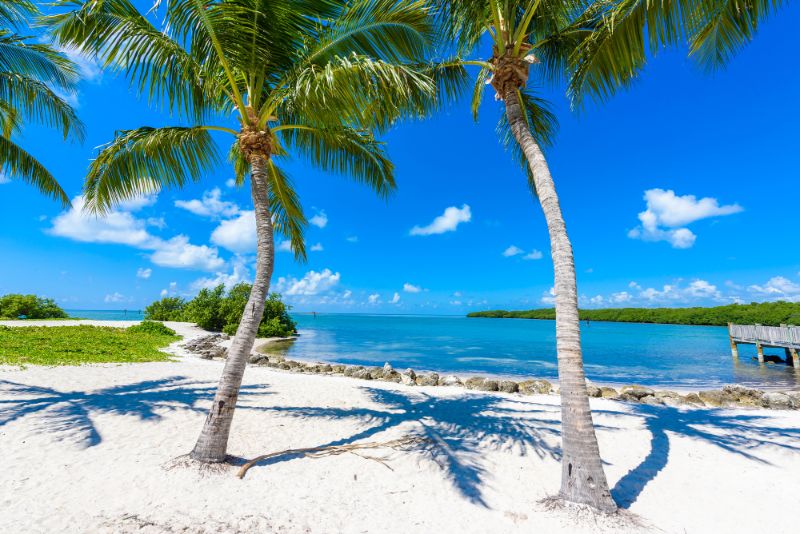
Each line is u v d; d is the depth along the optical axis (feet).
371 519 12.48
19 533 10.37
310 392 30.76
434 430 21.88
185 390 28.71
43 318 119.44
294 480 14.88
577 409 13.56
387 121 18.10
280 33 16.87
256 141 17.04
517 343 110.83
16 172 35.29
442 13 17.60
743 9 15.49
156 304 126.82
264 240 16.85
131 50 16.03
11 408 21.09
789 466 18.07
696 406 31.96
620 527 12.11
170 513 11.85
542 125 25.04
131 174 18.89
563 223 14.75
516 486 15.30
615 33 16.30
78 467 14.76
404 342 112.88
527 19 16.38
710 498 14.76
